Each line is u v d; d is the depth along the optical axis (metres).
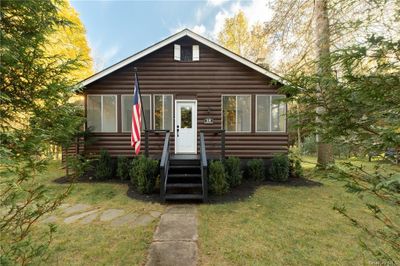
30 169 1.76
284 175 7.15
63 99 2.04
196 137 8.29
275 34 8.34
